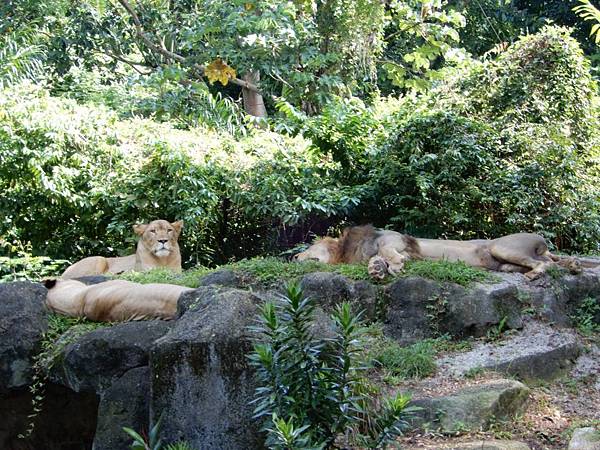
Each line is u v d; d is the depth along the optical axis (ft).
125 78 65.10
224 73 49.03
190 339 19.53
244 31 53.67
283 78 57.16
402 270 26.73
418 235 37.42
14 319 23.81
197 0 57.77
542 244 28.32
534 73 41.06
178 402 19.52
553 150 37.86
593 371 24.25
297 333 17.80
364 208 39.88
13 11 60.70
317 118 40.83
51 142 42.42
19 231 43.98
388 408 18.47
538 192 37.19
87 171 43.14
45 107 43.34
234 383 19.26
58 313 24.54
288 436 16.29
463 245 28.96
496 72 41.45
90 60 62.85
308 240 42.47
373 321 25.90
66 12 62.95
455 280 25.99
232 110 48.83
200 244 43.60
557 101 40.81
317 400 17.63
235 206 43.70
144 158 43.68
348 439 19.31
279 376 17.66
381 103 46.98
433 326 25.39
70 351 22.30
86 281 27.91
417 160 37.35
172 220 43.91
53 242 44.47
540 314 26.07
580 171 38.91
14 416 24.81
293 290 17.97
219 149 43.68
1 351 23.58
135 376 21.44
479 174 37.70
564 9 67.00
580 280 27.35
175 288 23.26
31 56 51.52
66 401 24.62
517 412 21.61
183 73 53.01
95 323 23.95
